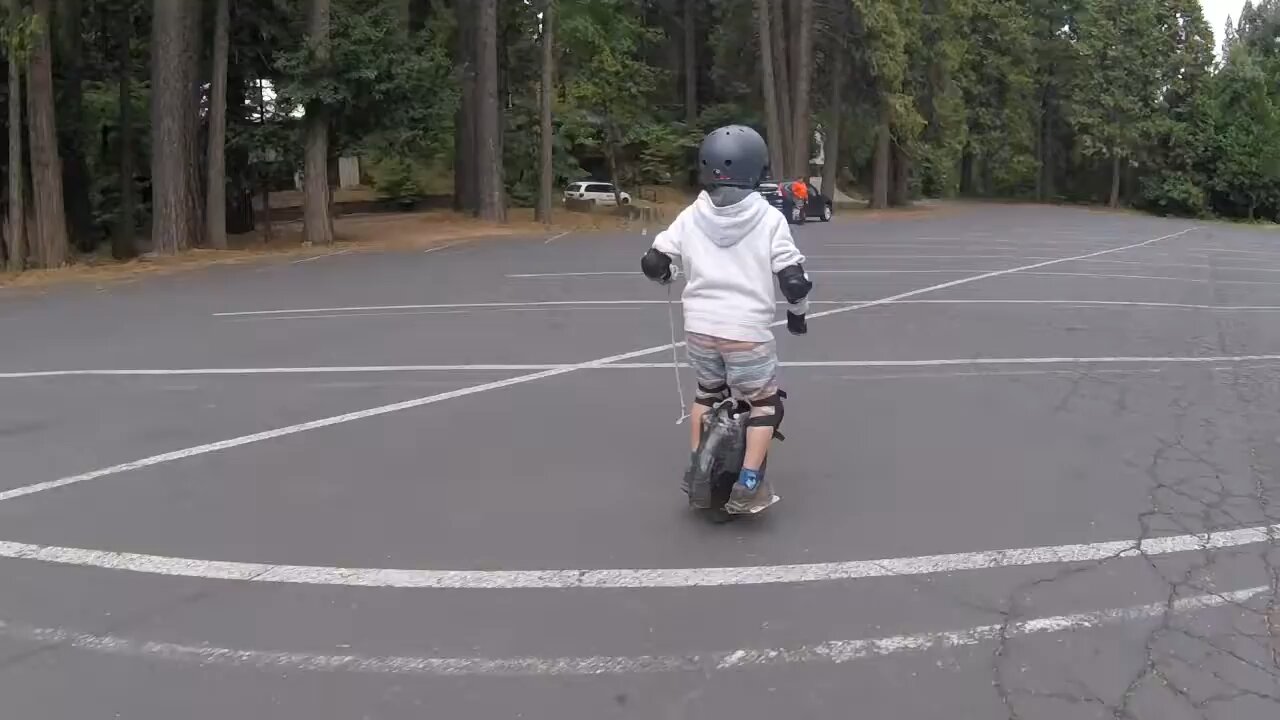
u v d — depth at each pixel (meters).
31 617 4.03
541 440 6.43
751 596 4.15
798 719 3.28
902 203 48.59
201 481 5.70
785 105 38.94
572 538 4.77
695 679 3.53
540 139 31.19
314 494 5.45
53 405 7.61
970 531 4.83
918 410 7.11
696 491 4.75
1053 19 60.31
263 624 3.95
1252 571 4.38
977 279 15.12
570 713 3.32
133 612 4.06
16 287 17.08
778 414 4.91
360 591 4.23
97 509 5.26
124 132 26.48
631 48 44.66
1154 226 32.19
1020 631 3.85
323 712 3.33
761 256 4.75
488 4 29.39
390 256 20.72
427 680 3.53
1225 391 7.69
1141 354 9.16
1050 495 5.34
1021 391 7.68
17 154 20.91
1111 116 57.00
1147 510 5.12
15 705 3.38
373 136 25.89
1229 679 3.51
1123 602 4.09
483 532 4.86
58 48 24.41
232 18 25.05
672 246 4.95
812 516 5.04
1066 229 29.19
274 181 28.00
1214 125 57.53
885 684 3.49
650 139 43.84
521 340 10.09
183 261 20.55
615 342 9.91
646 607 4.05
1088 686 3.47
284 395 7.82
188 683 3.52
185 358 9.52
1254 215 58.53
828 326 10.72
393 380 8.30
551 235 26.30
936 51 43.44
